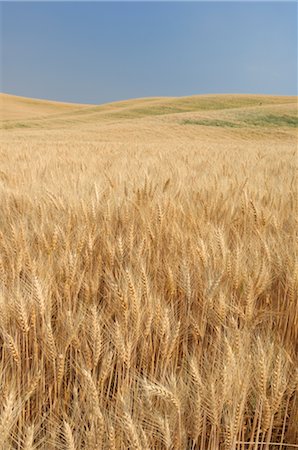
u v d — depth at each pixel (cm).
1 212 408
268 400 179
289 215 407
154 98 11712
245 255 292
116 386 221
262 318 261
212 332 246
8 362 211
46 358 221
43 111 11606
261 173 685
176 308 265
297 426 196
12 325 229
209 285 243
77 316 226
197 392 177
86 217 355
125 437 174
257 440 180
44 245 311
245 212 402
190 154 1330
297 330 254
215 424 175
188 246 314
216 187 489
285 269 284
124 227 372
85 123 7538
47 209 394
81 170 761
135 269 285
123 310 220
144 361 219
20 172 696
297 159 1074
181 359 240
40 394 204
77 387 214
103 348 220
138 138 5072
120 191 467
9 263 287
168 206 395
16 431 190
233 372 179
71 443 157
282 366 194
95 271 298
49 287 250
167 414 184
